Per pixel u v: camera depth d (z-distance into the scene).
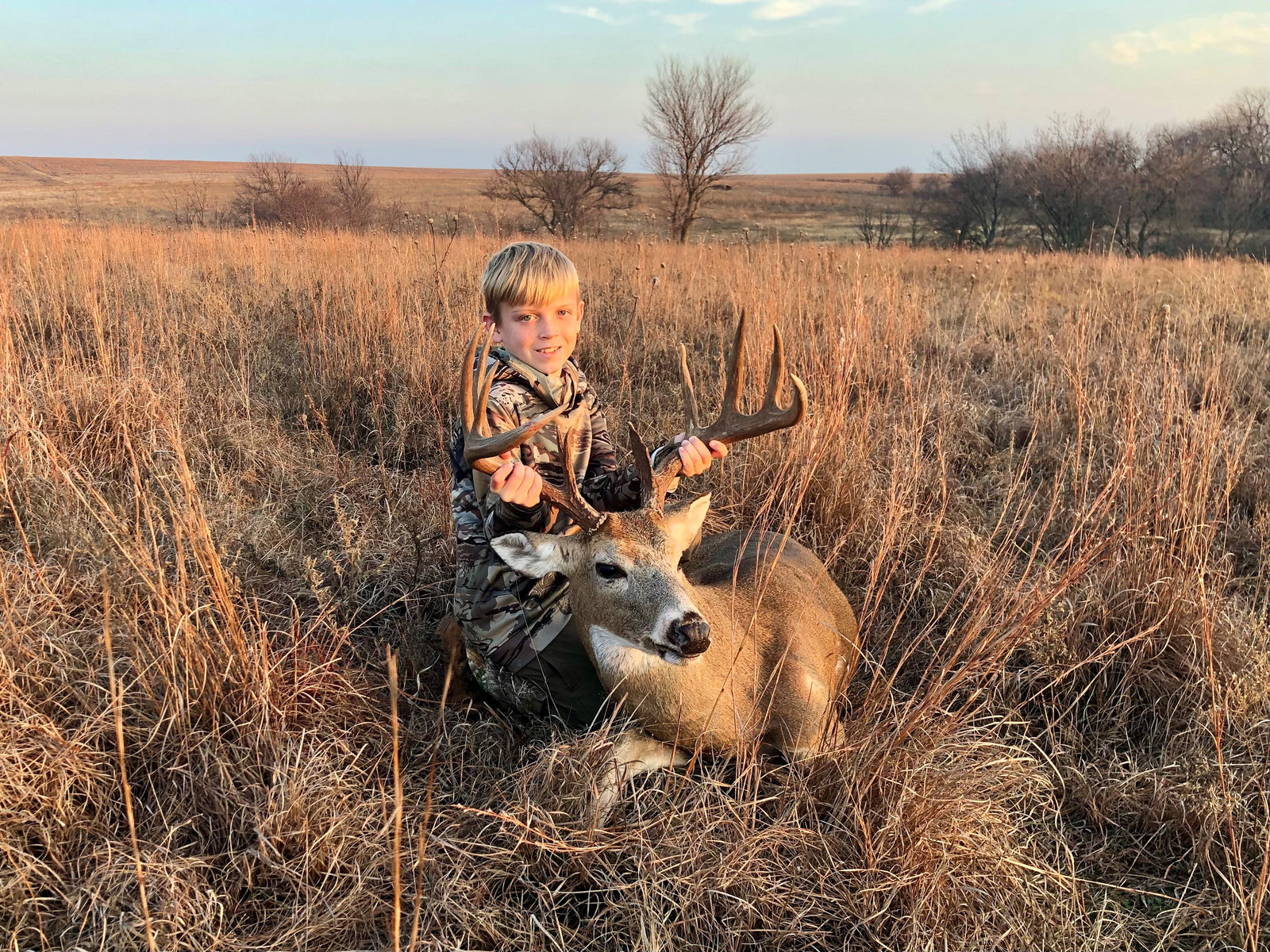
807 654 3.61
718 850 2.92
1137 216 32.09
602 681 3.36
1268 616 4.27
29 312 8.14
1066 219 32.16
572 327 3.72
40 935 2.46
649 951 2.59
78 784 2.87
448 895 2.68
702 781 3.17
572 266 3.67
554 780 3.11
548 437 3.66
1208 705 3.62
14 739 2.88
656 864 2.81
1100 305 9.12
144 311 8.09
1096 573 4.27
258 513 4.98
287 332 8.76
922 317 9.51
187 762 2.97
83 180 76.81
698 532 3.43
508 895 2.82
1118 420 6.00
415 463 6.19
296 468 5.68
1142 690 3.85
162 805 2.93
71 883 2.63
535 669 3.55
